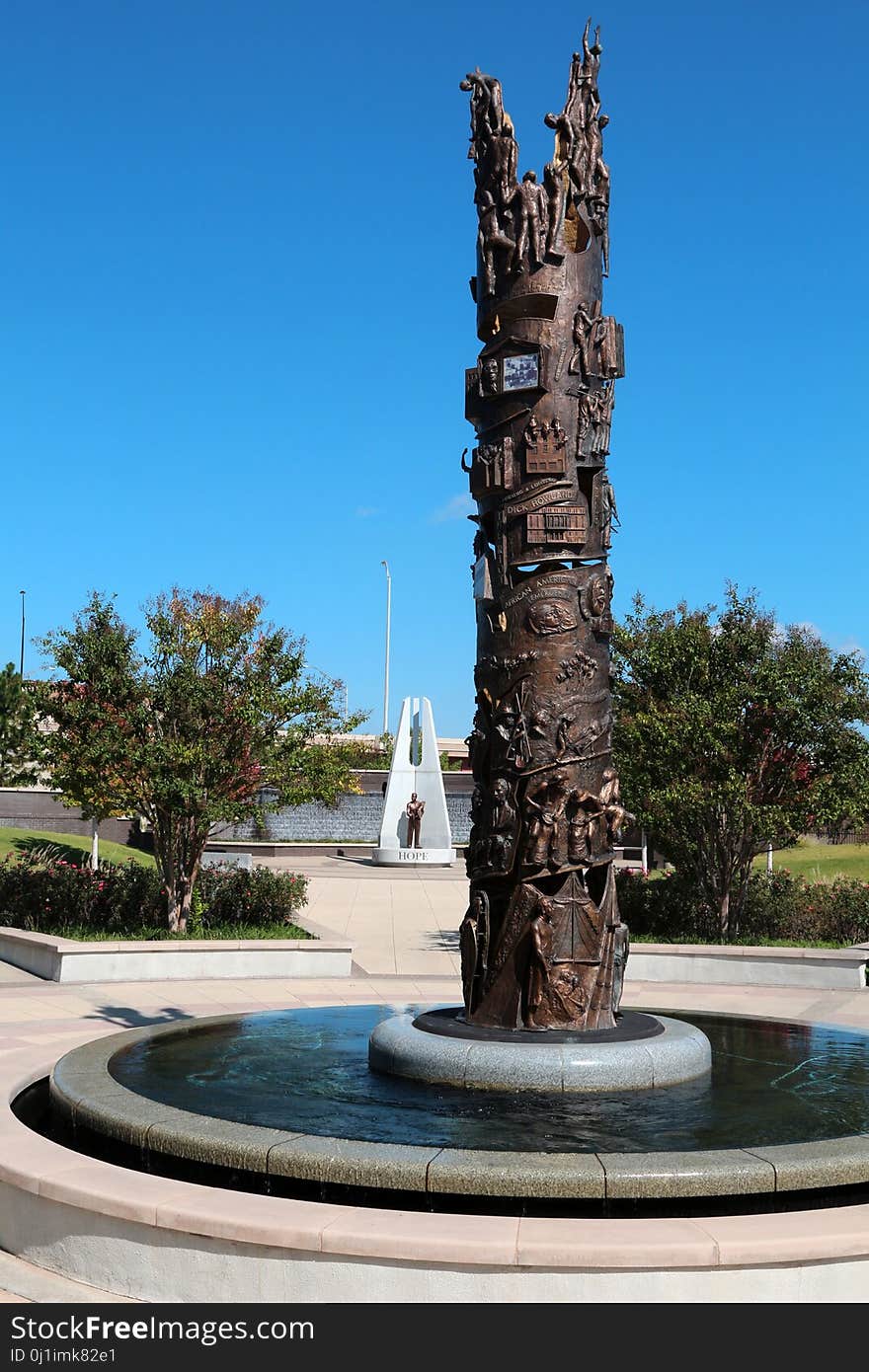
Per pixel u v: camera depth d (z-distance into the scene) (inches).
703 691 830.5
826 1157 278.2
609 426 401.7
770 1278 234.7
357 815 2117.4
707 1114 325.7
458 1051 354.3
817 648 842.8
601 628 393.4
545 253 395.9
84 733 775.7
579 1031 368.8
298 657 802.2
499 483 397.1
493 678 396.5
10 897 807.1
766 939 826.8
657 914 856.3
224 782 786.8
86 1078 360.5
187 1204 256.5
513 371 396.5
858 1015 617.0
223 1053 409.7
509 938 378.6
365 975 746.2
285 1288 242.4
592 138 406.6
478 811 396.5
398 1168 270.1
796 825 807.7
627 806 829.2
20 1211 281.9
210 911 833.5
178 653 783.1
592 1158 274.2
